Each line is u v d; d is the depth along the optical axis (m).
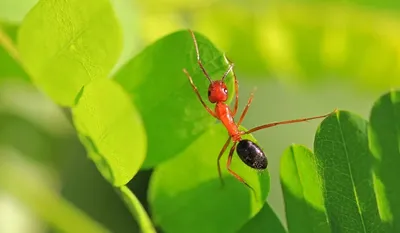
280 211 0.16
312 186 0.13
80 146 0.16
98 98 0.12
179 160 0.13
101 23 0.12
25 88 0.15
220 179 0.13
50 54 0.13
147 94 0.14
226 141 0.13
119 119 0.12
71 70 0.13
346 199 0.13
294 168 0.13
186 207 0.13
